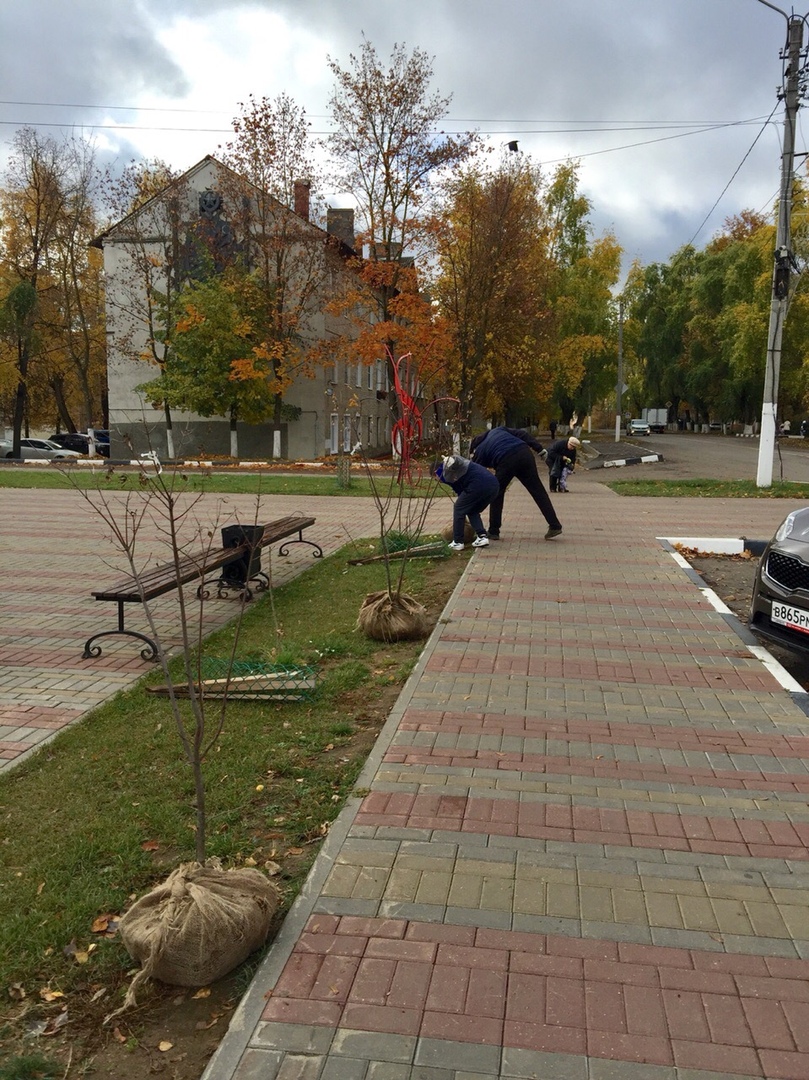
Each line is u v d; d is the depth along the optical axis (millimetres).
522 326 35312
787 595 5961
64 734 5094
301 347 36938
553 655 6406
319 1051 2498
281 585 9633
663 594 8438
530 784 4234
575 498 18312
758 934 3043
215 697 5664
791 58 17625
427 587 9023
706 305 54781
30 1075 2496
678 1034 2559
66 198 39531
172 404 35219
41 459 38156
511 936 3021
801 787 4223
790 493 18406
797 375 47562
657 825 3826
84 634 7559
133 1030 2682
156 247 38656
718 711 5262
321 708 5469
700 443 47156
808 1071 2420
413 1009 2662
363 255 34812
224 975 2898
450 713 5207
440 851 3588
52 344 45781
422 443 19938
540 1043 2523
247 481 23188
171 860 3637
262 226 34969
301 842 3754
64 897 3354
